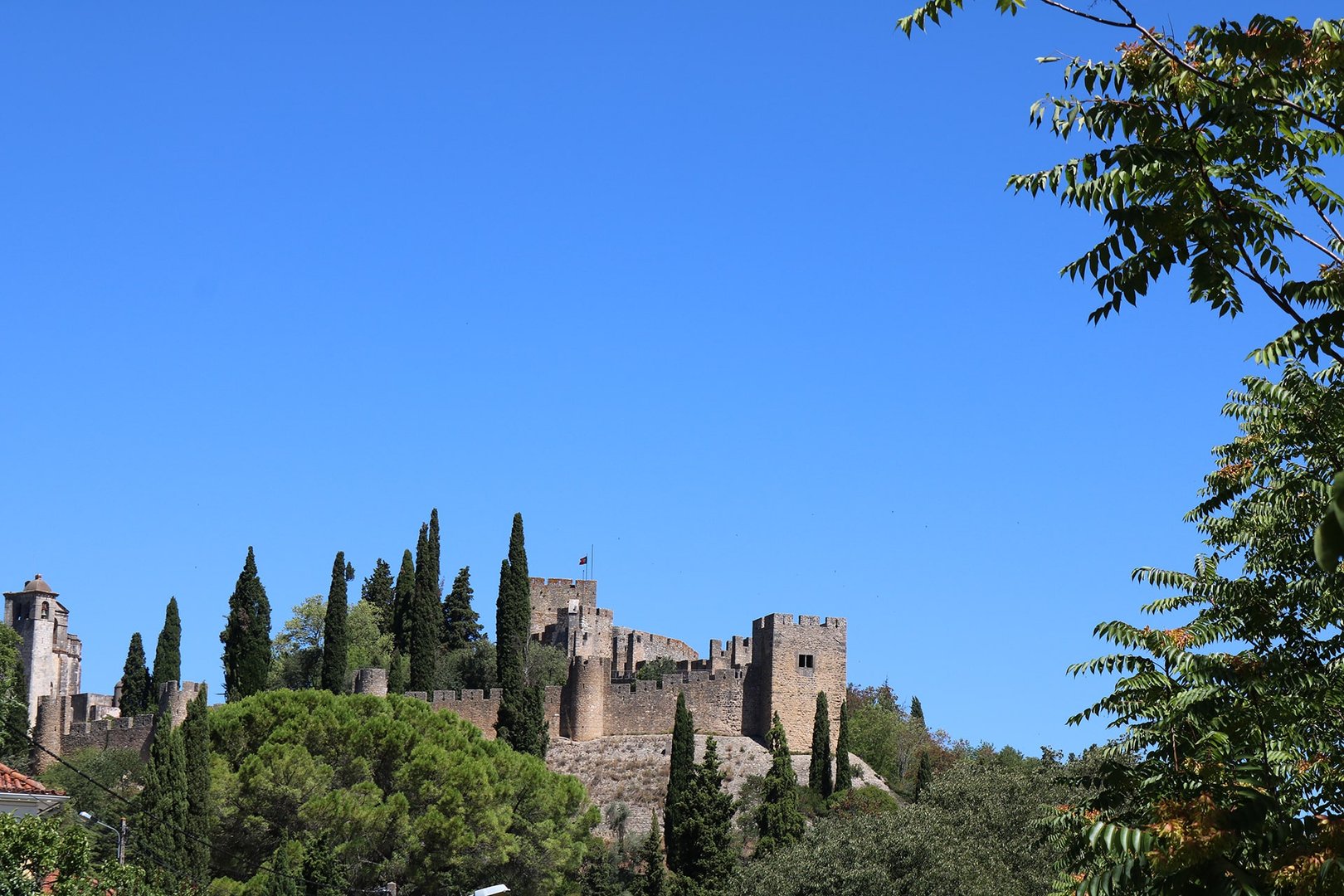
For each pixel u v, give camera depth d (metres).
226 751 87.06
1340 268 17.30
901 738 143.38
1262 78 16.23
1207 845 16.34
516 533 132.12
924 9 16.91
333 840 80.12
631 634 162.75
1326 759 21.66
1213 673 22.27
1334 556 10.95
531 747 121.12
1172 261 17.02
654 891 88.62
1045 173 17.23
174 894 54.62
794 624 134.00
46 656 143.75
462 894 81.19
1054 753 72.12
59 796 40.75
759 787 118.38
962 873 61.41
